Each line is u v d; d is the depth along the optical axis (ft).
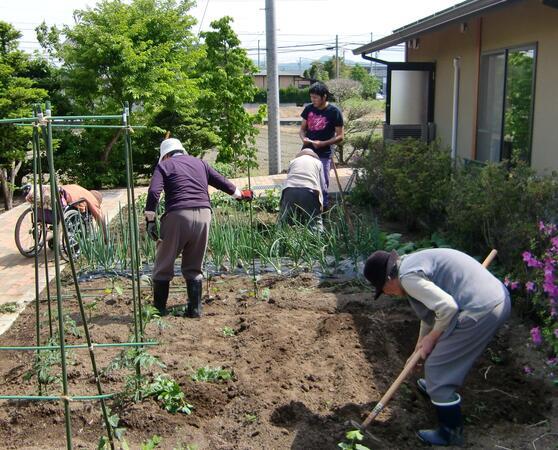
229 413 13.83
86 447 12.80
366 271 12.89
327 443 12.70
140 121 52.44
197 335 18.02
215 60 61.00
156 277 19.54
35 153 14.42
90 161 53.31
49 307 15.90
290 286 22.18
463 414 13.91
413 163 29.73
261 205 34.83
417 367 14.49
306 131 31.37
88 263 24.95
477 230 22.49
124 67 49.44
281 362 16.01
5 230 34.04
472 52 37.37
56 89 54.80
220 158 62.28
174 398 14.12
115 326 18.80
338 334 17.44
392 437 13.00
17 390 15.11
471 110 37.78
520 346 17.02
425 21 34.14
